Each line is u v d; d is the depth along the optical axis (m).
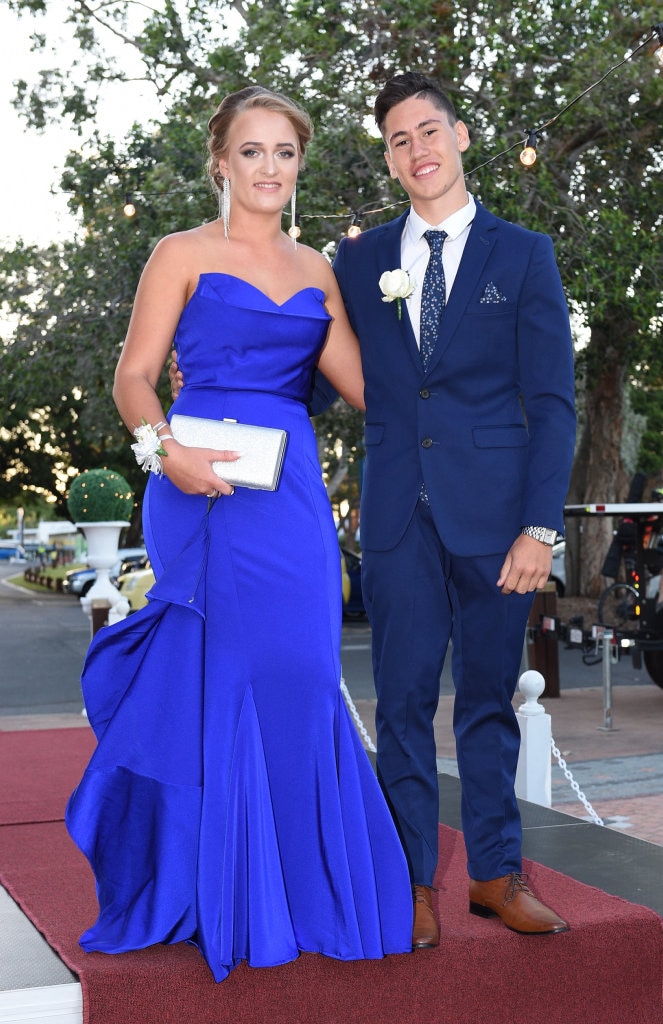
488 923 2.72
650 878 3.32
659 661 9.51
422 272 2.78
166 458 2.52
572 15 12.94
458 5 13.02
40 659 13.59
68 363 18.56
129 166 16.39
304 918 2.50
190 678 2.55
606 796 6.08
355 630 17.67
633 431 21.81
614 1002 2.75
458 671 2.77
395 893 2.55
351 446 18.12
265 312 2.63
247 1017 2.42
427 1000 2.56
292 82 13.16
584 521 18.41
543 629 9.73
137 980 2.34
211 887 2.41
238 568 2.59
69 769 5.21
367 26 13.29
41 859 3.55
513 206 12.28
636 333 16.78
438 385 2.72
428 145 2.71
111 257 17.47
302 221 12.61
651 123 14.20
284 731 2.56
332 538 2.71
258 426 2.62
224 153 2.71
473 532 2.66
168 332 2.66
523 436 2.74
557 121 12.81
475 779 2.75
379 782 2.76
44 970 2.42
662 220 14.64
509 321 2.70
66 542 60.91
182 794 2.52
